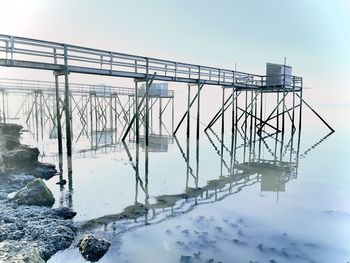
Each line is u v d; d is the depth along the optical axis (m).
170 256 4.44
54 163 11.43
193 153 14.63
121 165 11.48
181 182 9.06
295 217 6.11
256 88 21.62
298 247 4.77
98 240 4.67
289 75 21.80
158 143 18.33
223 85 19.56
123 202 7.04
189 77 16.95
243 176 9.98
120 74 13.23
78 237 5.06
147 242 4.90
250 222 5.82
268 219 5.99
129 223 5.73
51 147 16.14
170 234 5.23
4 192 7.24
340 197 7.57
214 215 6.22
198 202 7.11
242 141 19.31
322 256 4.49
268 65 21.78
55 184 8.52
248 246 4.79
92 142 18.86
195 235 5.20
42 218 5.59
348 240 5.05
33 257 3.76
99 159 12.63
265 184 8.92
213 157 13.57
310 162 12.45
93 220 5.86
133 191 7.98
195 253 4.54
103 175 9.77
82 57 11.52
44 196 6.62
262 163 12.25
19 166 9.30
